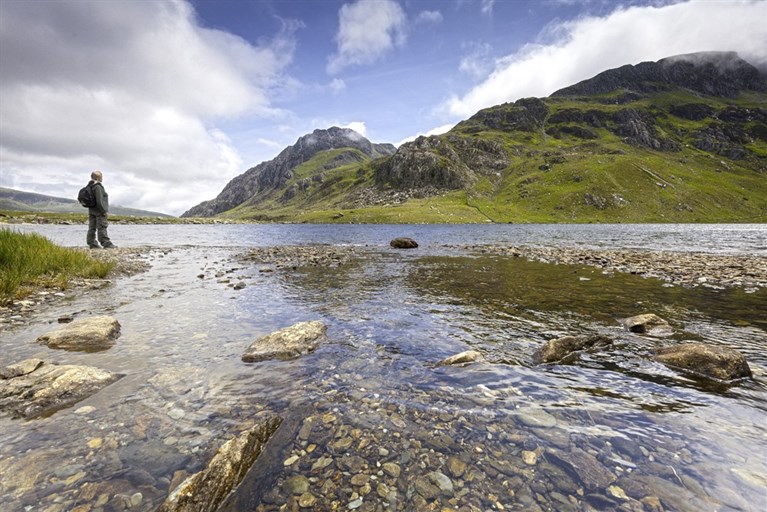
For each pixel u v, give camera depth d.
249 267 21.70
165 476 3.93
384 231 85.69
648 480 3.94
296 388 6.05
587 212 181.25
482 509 3.60
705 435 4.77
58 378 5.84
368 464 4.23
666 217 176.38
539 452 4.43
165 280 16.59
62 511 3.43
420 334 8.99
